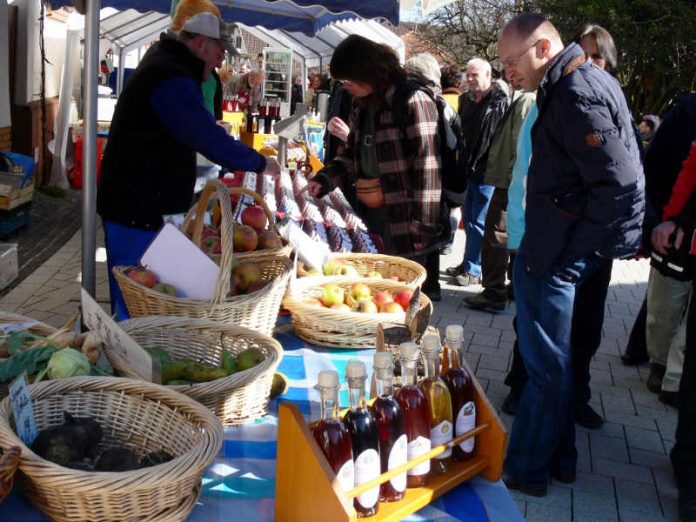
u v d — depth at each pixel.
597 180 2.70
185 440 1.58
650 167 4.05
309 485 1.44
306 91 14.84
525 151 4.33
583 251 2.84
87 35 2.70
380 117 4.04
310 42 12.98
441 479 1.70
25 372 1.60
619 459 3.86
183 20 3.22
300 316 2.59
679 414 3.35
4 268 6.14
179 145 3.32
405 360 1.65
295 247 3.02
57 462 1.44
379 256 3.33
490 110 6.41
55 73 10.93
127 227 3.33
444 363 1.83
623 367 5.16
